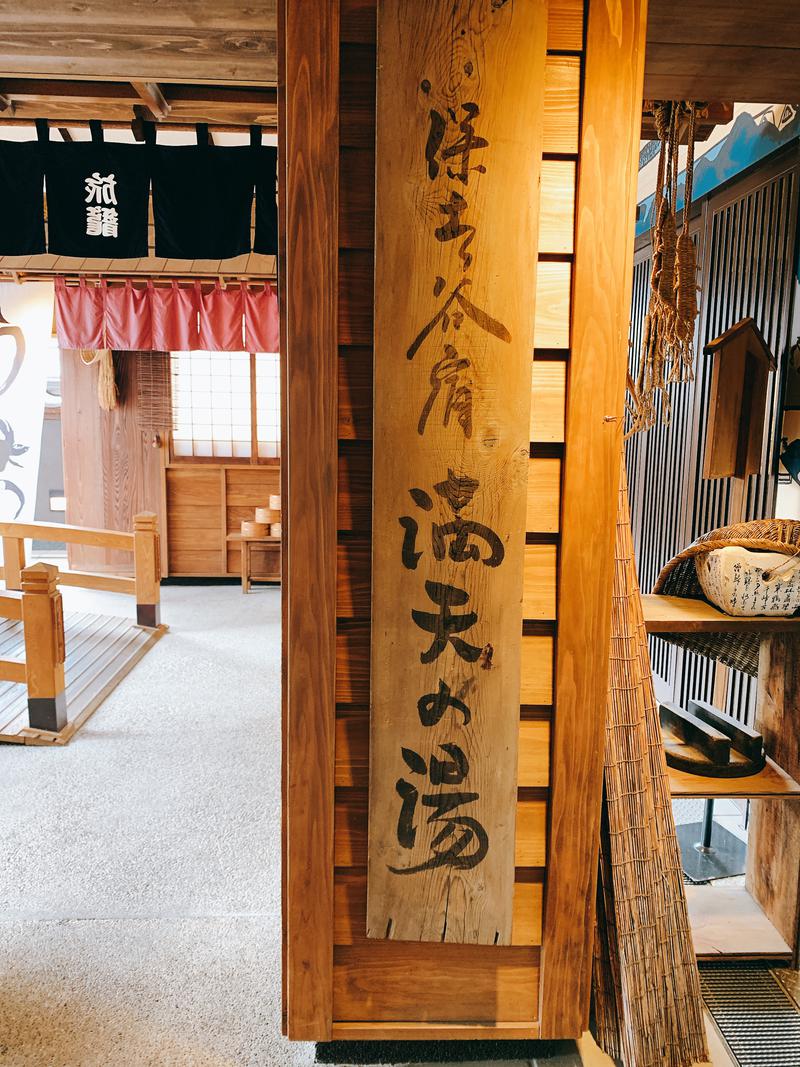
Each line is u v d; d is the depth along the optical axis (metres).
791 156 3.08
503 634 1.80
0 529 6.05
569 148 1.74
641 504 4.89
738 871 2.97
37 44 2.81
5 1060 1.98
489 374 1.72
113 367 8.01
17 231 3.91
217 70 2.95
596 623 1.88
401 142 1.64
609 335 1.78
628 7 1.68
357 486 1.85
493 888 1.90
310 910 1.96
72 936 2.50
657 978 2.05
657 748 2.21
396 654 1.81
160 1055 2.02
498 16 1.61
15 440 6.62
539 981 2.04
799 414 3.02
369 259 1.77
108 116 3.97
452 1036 2.03
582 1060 2.06
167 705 4.76
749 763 2.45
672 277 2.69
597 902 2.14
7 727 4.23
